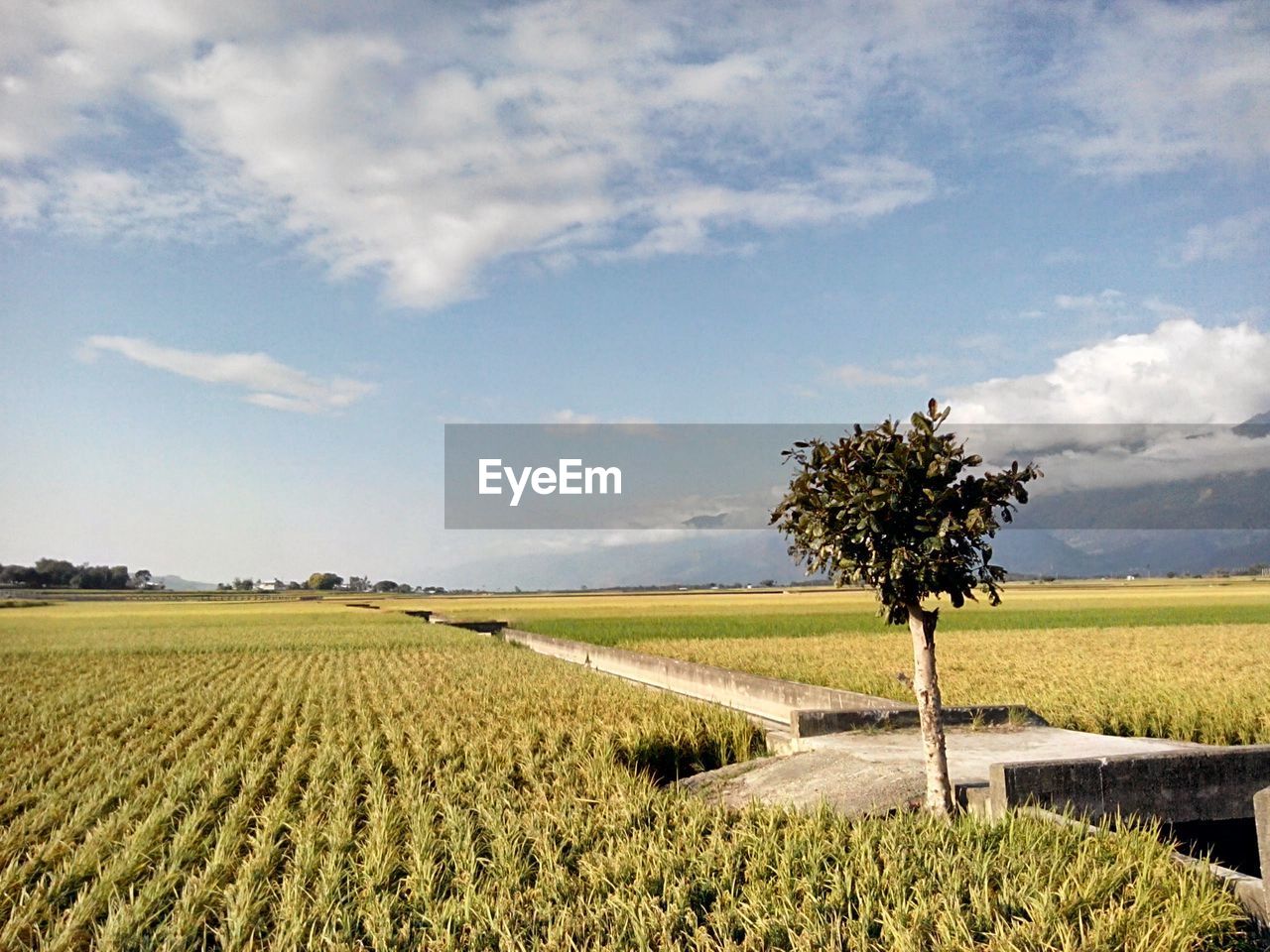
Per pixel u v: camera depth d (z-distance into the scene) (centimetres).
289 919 759
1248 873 1065
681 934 710
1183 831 1047
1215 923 656
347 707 2225
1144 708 1775
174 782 1314
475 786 1255
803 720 1560
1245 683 2145
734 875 812
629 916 734
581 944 710
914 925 671
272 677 3147
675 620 6228
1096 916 665
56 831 1086
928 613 988
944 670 2569
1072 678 2295
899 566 934
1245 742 1611
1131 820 905
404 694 2467
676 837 934
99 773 1445
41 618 8838
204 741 1736
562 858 911
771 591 16875
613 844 923
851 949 655
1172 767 1020
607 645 4075
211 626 7250
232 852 982
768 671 2727
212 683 2984
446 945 698
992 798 984
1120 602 7675
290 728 1919
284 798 1177
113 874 897
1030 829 845
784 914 709
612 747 1473
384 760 1486
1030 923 661
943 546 935
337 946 705
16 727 2042
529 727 1722
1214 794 1034
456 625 7419
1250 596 9044
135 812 1160
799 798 1145
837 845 851
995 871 766
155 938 757
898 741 1477
